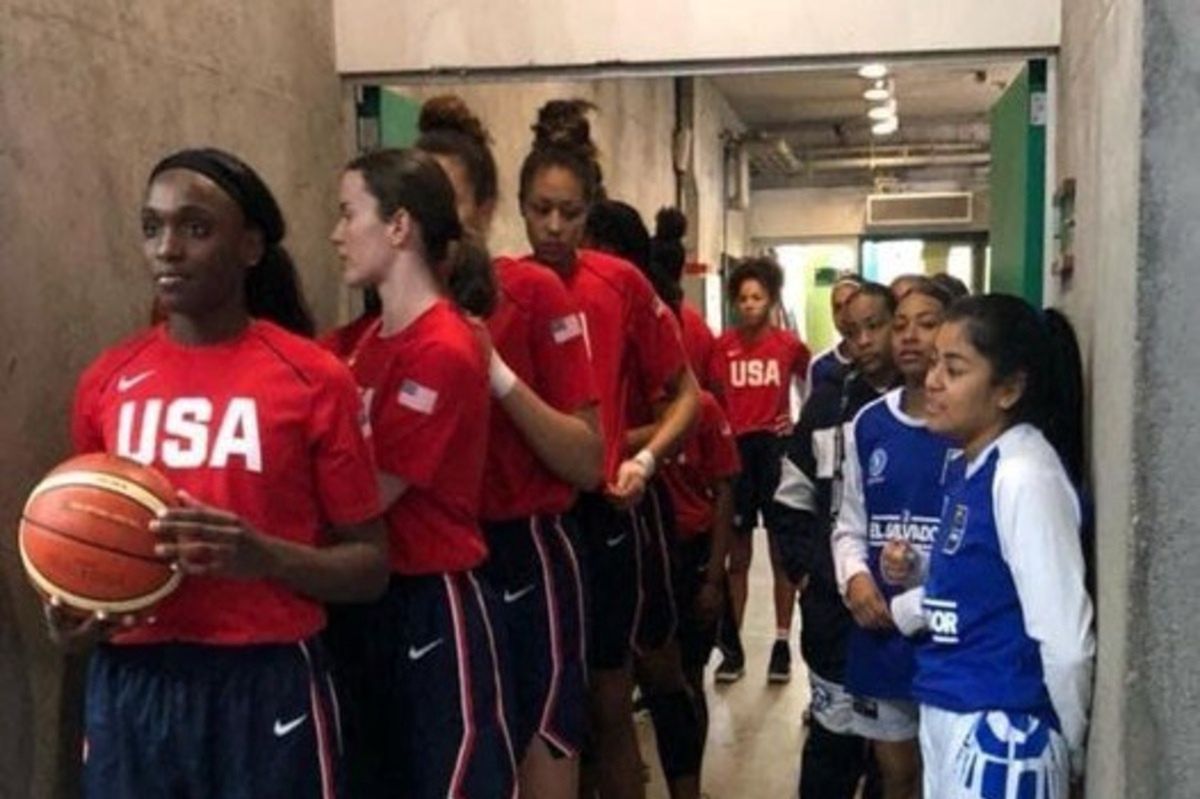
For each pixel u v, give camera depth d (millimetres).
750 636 6293
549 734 2529
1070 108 3119
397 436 2123
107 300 2645
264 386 1843
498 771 2229
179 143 2967
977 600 2174
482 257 2348
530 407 2389
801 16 3748
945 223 14039
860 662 2822
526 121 5914
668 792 3895
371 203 2143
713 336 5273
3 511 2268
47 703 2395
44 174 2418
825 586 3059
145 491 1736
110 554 1708
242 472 1823
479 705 2209
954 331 2260
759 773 4344
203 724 1841
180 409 1845
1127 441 1785
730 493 3904
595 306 2879
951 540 2234
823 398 3205
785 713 4992
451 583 2193
